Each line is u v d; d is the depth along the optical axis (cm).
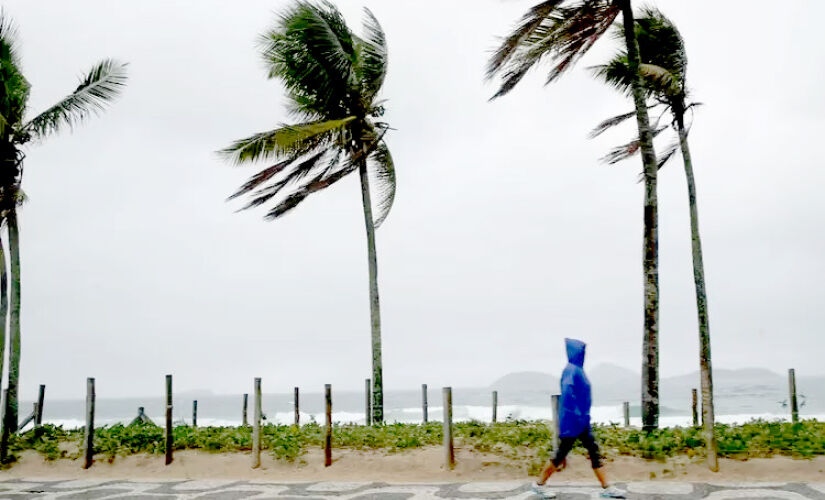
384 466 1072
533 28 1264
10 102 1603
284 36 1748
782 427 1132
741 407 6016
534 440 1115
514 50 1284
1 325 1579
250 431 1382
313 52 1756
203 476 1108
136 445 1284
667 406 6644
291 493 915
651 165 1284
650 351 1225
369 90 1866
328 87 1800
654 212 1266
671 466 948
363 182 1831
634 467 956
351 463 1100
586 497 794
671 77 1448
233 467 1137
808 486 821
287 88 1870
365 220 1809
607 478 925
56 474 1177
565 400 785
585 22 1302
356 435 1267
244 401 2338
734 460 945
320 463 1114
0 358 1562
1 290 1603
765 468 909
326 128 1648
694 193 1652
